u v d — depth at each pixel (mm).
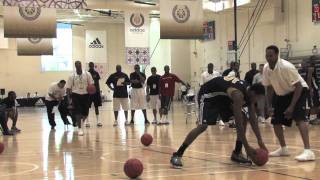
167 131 13203
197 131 6957
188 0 16031
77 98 12789
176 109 24141
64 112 15664
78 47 35062
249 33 25891
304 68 14328
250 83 14734
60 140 11625
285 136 10914
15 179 6352
